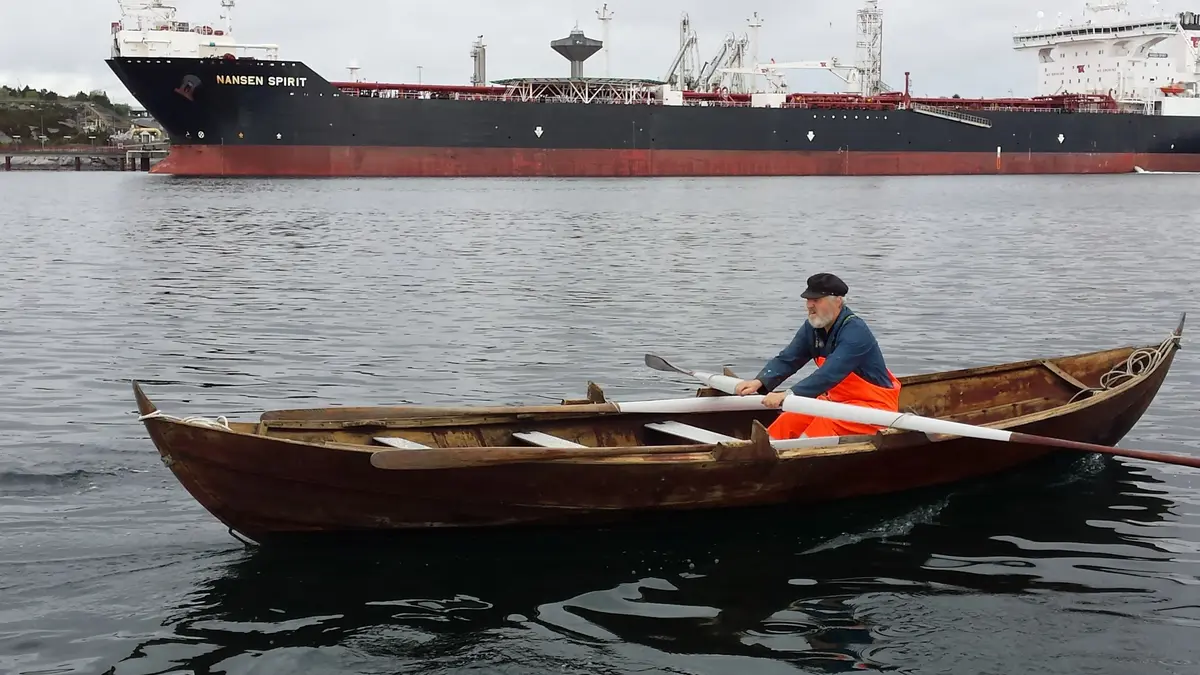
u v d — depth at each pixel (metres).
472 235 34.03
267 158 69.88
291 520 6.95
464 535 7.34
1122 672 5.53
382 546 7.22
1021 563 7.02
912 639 5.92
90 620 6.04
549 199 54.38
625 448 7.29
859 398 8.05
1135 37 88.38
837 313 8.02
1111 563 7.02
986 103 88.25
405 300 19.67
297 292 20.73
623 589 6.60
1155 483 8.72
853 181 76.94
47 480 8.41
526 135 73.38
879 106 83.06
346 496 6.90
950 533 7.59
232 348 14.87
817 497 7.91
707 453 7.42
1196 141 89.06
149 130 186.25
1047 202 52.97
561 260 26.72
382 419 7.68
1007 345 15.17
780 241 32.25
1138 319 17.45
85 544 7.12
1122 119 86.62
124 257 27.31
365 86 75.12
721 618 6.20
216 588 6.50
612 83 79.56
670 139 76.62
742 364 13.88
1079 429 8.95
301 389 12.30
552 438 7.95
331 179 70.50
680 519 7.58
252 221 39.78
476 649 5.79
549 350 14.73
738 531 7.62
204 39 73.56
